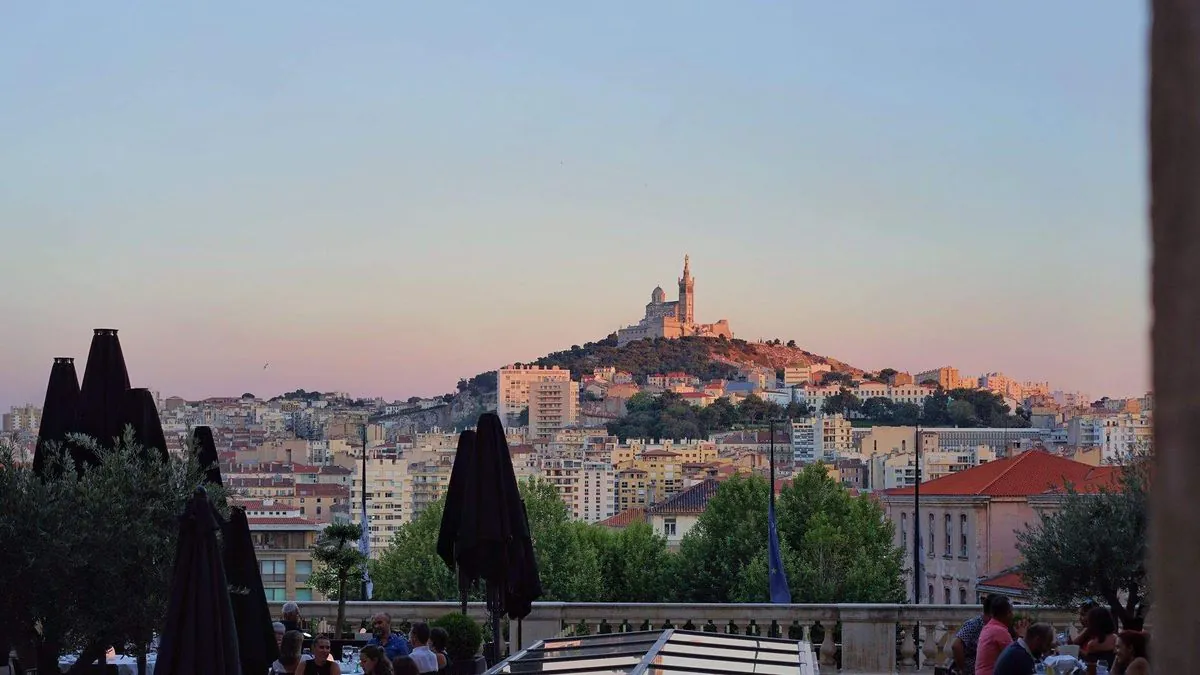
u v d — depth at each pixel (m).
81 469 19.09
